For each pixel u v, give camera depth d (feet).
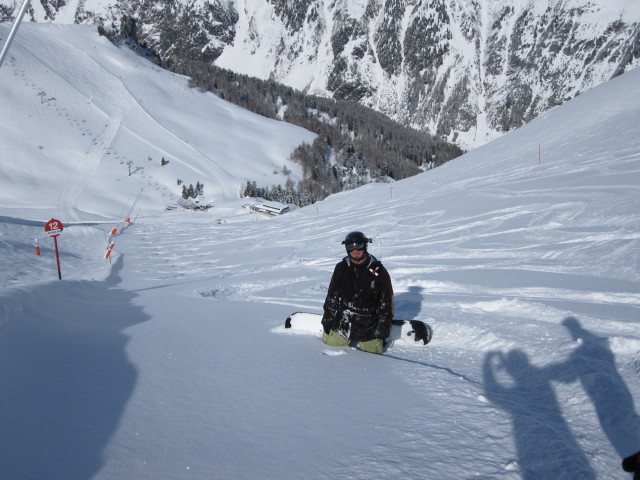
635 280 20.83
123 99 372.99
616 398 8.94
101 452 7.34
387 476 6.79
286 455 7.41
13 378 9.72
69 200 242.17
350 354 13.11
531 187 51.62
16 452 7.11
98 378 10.51
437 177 88.38
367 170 407.85
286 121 472.44
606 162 53.98
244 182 297.94
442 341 14.39
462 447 7.60
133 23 513.45
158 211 236.43
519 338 13.26
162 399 9.49
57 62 389.80
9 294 16.44
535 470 6.91
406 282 25.02
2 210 217.77
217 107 425.28
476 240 36.22
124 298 25.22
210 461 7.19
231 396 9.77
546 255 27.94
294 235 68.23
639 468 4.92
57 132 309.22
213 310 20.52
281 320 18.01
